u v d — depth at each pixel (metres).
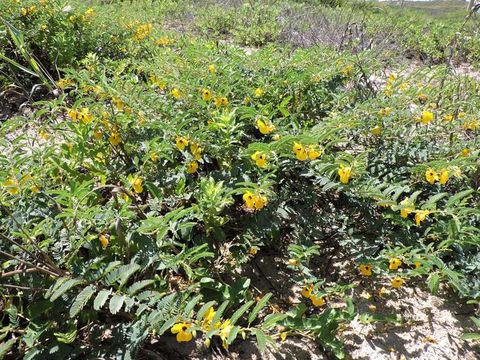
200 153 2.45
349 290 2.31
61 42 4.47
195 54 3.42
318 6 9.64
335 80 3.28
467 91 3.36
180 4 9.25
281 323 1.98
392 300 2.27
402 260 2.15
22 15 4.66
